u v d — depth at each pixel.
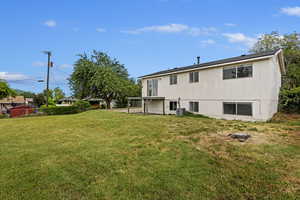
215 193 3.09
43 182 3.50
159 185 3.34
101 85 27.39
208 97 14.97
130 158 4.68
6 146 6.02
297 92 12.57
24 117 16.97
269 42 22.73
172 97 18.16
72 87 30.11
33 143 6.40
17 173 3.89
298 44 20.78
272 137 6.52
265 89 11.61
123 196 3.01
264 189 3.20
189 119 11.48
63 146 5.95
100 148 5.63
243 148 5.27
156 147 5.52
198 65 16.72
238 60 12.74
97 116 14.56
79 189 3.24
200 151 5.04
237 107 13.05
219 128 8.15
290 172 3.81
